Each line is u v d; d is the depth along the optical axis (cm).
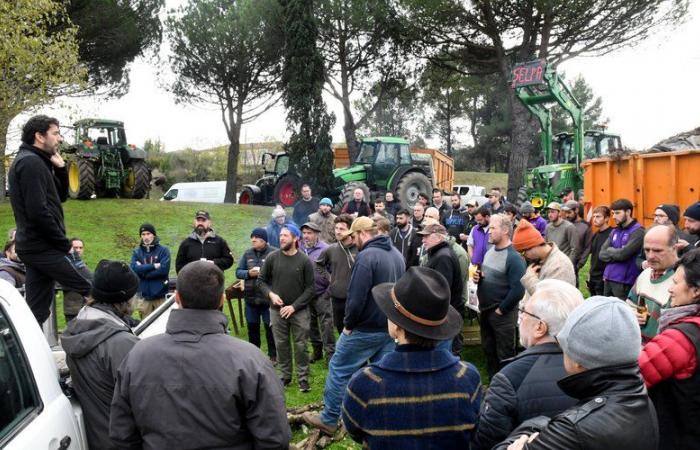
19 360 210
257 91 2047
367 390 202
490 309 470
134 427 208
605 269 576
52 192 333
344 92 1842
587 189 883
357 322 397
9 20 1052
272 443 204
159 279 630
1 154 1148
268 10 1806
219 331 214
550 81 1332
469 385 204
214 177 3803
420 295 203
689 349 222
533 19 1653
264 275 530
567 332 173
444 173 1969
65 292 566
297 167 1513
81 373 241
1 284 233
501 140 3962
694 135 809
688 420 223
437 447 197
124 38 1814
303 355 511
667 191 697
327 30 1744
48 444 201
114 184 1620
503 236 466
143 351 208
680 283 244
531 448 163
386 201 1156
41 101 1109
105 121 1666
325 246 654
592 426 158
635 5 1577
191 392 200
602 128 1549
